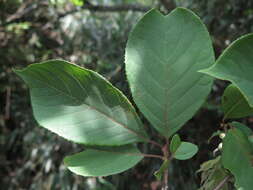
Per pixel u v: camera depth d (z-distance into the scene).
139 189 1.26
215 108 1.14
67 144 1.36
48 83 0.21
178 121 0.21
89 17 1.52
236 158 0.21
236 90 0.22
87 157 0.21
